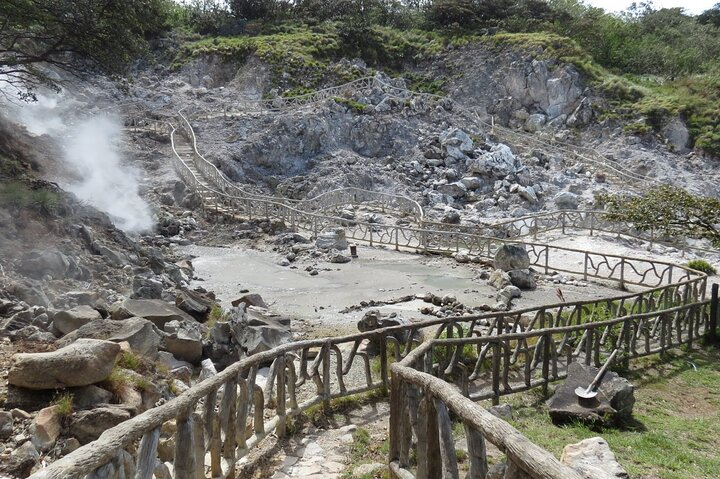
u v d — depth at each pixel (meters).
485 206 33.50
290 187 35.78
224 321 11.08
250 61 49.47
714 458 6.94
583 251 20.38
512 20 57.38
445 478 4.21
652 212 20.77
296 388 8.27
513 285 18.56
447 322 9.62
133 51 20.45
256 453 6.61
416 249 24.58
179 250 23.64
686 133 43.38
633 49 58.97
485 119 47.88
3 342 8.23
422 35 57.59
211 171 31.81
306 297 17.11
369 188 36.16
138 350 8.41
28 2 17.64
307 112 39.91
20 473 5.25
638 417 8.34
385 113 42.59
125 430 3.83
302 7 62.09
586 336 10.26
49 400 6.28
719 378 10.73
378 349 10.62
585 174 38.62
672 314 12.32
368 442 7.02
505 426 3.58
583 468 5.20
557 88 47.38
